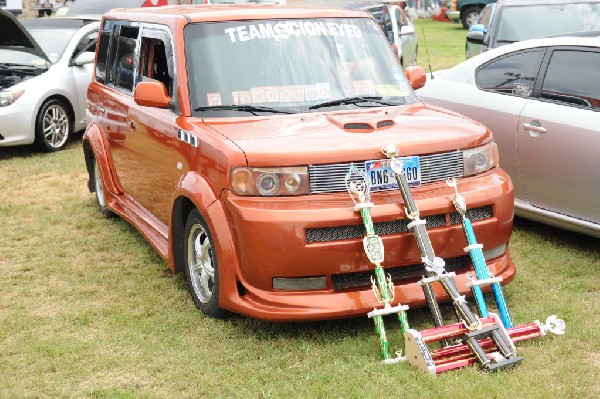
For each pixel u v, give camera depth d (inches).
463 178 178.5
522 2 370.6
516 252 230.2
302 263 163.0
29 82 394.0
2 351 172.4
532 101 235.3
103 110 259.4
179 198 192.7
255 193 165.5
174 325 182.9
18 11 681.6
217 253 172.4
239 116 189.3
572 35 242.5
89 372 161.8
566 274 211.2
